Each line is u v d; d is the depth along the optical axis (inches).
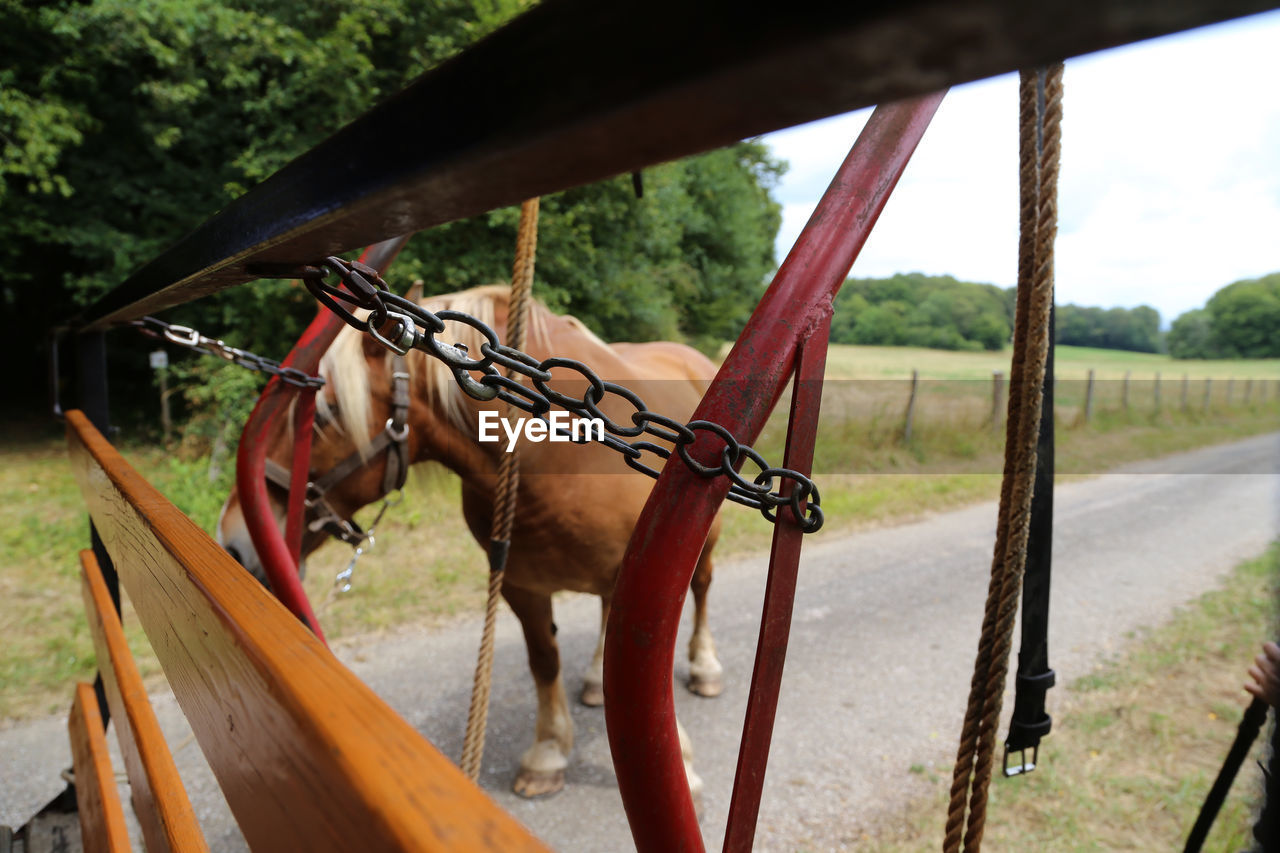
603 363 85.4
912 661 145.5
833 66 8.1
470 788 12.3
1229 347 1109.7
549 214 263.1
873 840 94.3
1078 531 250.2
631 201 293.1
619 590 25.6
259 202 20.2
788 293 27.6
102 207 296.4
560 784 102.8
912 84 8.6
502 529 72.0
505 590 95.0
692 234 501.7
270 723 16.6
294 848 15.1
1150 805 100.2
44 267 354.0
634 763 25.6
